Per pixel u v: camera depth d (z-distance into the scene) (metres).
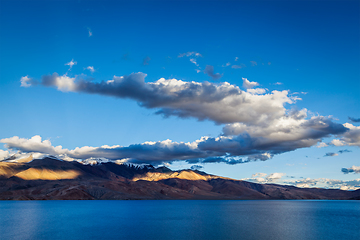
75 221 119.12
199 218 134.12
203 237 78.25
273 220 125.56
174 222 115.44
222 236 79.69
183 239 75.38
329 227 102.00
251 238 77.06
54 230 92.06
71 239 75.81
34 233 85.69
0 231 90.25
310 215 160.75
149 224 108.50
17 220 122.31
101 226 102.19
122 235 81.69
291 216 151.00
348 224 112.81
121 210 191.88
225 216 146.75
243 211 191.50
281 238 77.44
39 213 159.38
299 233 86.56
